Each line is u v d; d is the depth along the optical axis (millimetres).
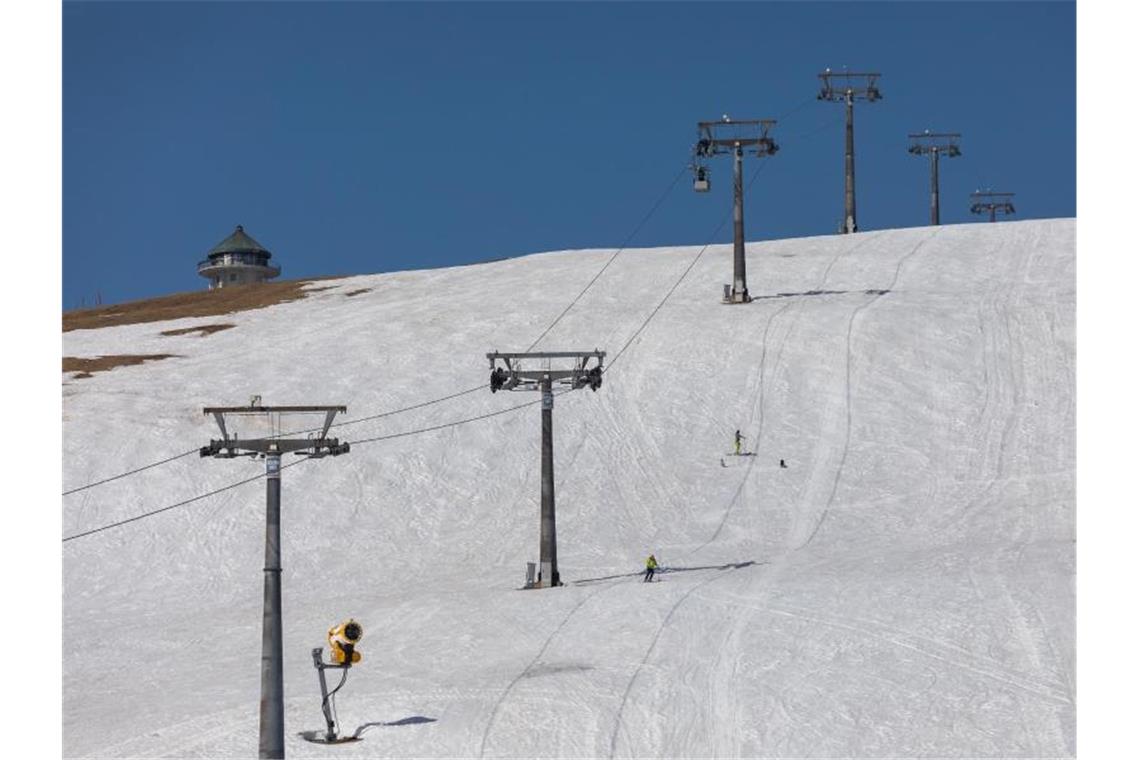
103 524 131125
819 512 125875
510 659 86125
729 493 132250
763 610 92000
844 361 164375
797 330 175375
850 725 70812
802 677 78062
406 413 153500
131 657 97500
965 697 73562
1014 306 183375
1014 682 75312
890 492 130250
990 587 93062
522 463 141625
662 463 140625
